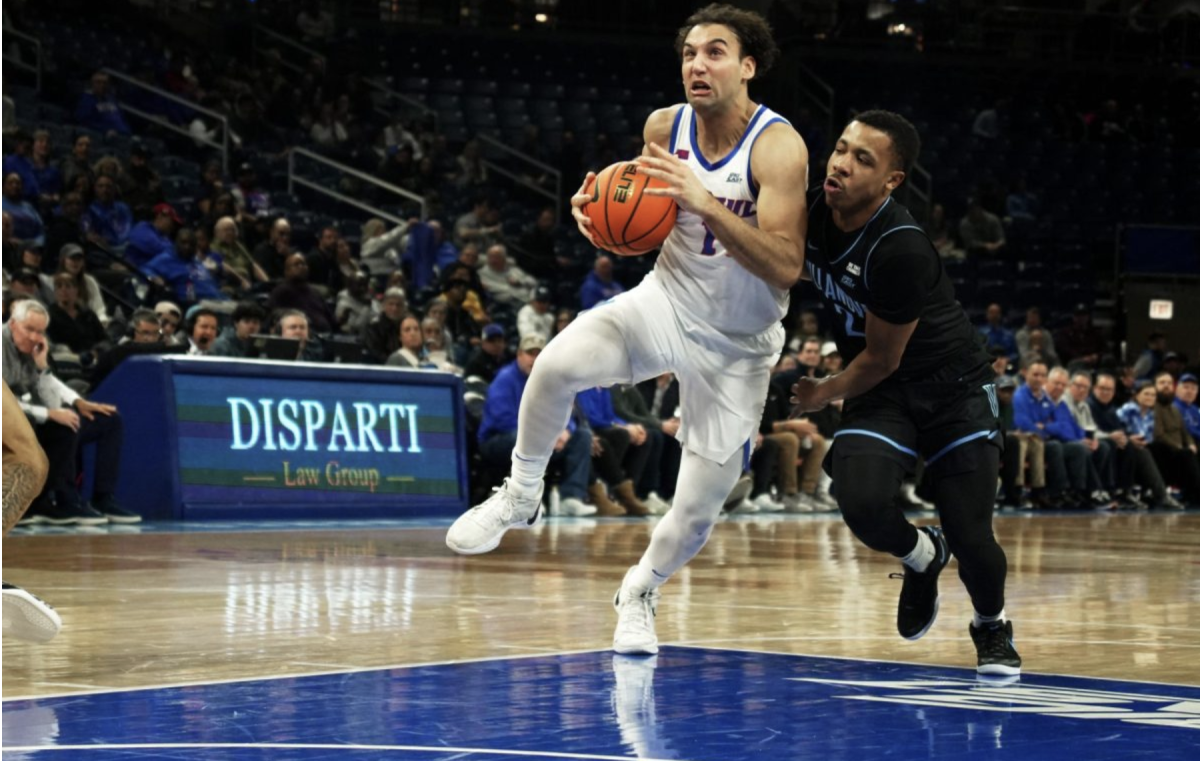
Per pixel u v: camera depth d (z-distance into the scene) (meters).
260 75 22.05
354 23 25.94
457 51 26.31
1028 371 16.42
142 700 3.66
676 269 4.53
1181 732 3.39
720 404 4.59
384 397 12.26
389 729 3.31
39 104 17.97
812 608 5.96
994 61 28.19
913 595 4.67
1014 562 8.68
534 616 5.52
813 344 14.14
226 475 11.30
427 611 5.63
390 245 17.80
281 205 19.31
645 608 4.66
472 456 12.92
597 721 3.43
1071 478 16.38
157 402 11.08
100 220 15.48
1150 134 28.19
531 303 14.77
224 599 5.93
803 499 14.29
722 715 3.54
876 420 4.45
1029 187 26.80
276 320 13.34
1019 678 4.24
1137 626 5.59
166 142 19.44
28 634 3.98
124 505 11.18
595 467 12.93
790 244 4.27
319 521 11.50
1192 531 12.28
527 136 23.88
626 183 4.41
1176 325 24.83
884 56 27.77
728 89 4.33
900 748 3.17
